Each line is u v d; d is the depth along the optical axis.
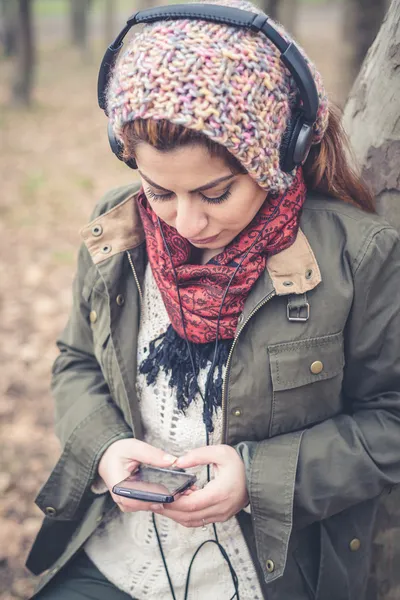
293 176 1.42
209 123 1.21
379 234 1.47
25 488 3.31
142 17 1.30
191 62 1.21
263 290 1.47
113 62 1.41
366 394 1.58
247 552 1.61
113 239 1.64
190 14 1.25
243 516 1.60
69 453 1.71
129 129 1.29
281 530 1.48
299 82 1.29
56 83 15.93
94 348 1.77
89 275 1.72
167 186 1.32
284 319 1.48
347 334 1.52
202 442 1.59
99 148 10.52
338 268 1.47
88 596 1.68
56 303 5.36
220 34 1.24
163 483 1.51
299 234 1.49
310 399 1.52
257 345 1.48
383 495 1.82
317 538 1.65
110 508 1.72
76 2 19.98
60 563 1.72
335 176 1.56
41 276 5.86
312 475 1.49
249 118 1.24
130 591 1.66
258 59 1.25
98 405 1.74
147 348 1.63
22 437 3.71
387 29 1.69
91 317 1.72
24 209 7.67
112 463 1.61
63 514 1.74
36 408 3.99
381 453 1.52
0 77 16.02
